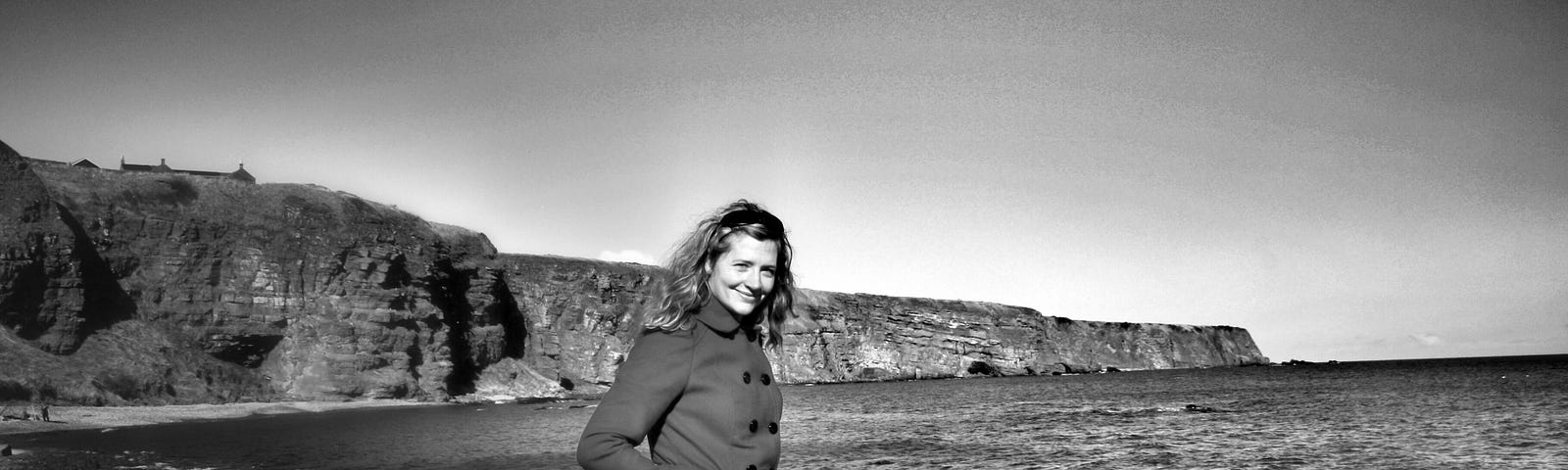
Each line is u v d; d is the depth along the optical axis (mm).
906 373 112438
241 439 34188
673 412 2264
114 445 31359
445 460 26484
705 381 2260
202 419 47656
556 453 28000
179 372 57906
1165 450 28484
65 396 50344
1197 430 35750
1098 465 25062
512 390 77500
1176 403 54750
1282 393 65625
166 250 63875
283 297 66312
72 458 26141
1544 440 28234
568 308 89188
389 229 75375
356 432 38094
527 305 87688
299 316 66312
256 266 66500
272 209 70125
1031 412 49062
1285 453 26938
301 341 65438
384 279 70562
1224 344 176750
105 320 58219
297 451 29125
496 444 31797
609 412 2186
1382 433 32312
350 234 71000
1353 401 51750
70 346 54188
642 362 2248
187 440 33938
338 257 69250
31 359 51062
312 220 70562
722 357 2303
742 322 2436
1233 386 82312
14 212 54906
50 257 55344
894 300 118250
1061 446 30281
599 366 87500
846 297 113250
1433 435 31000
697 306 2346
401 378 67125
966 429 38375
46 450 28750
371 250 71062
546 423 43000
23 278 53438
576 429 38656
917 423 42250
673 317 2318
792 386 100562
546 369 85375
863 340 111500
